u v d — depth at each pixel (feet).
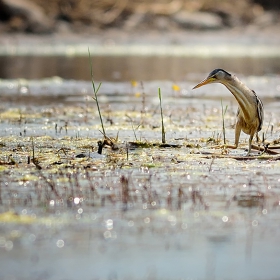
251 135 48.16
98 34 152.25
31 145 50.85
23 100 78.64
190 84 94.32
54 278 27.81
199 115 67.31
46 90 87.61
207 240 31.63
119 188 38.99
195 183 40.09
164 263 29.32
